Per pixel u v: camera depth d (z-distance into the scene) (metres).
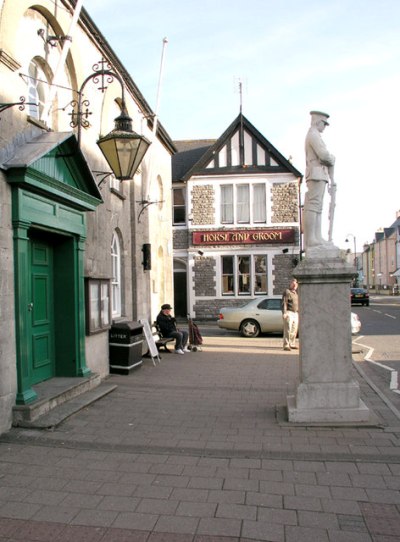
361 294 41.75
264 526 3.81
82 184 8.30
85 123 8.42
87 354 9.02
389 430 6.12
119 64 11.13
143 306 13.59
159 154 16.89
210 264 25.23
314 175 6.71
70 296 8.30
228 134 25.33
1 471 4.91
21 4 6.73
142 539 3.63
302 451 5.42
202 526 3.81
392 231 80.94
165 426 6.42
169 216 18.19
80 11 8.73
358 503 4.17
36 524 3.86
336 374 6.43
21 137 6.75
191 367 11.23
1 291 6.07
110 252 10.44
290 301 14.25
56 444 5.69
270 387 8.95
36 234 7.73
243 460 5.18
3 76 6.34
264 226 25.05
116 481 4.66
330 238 6.74
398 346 15.62
